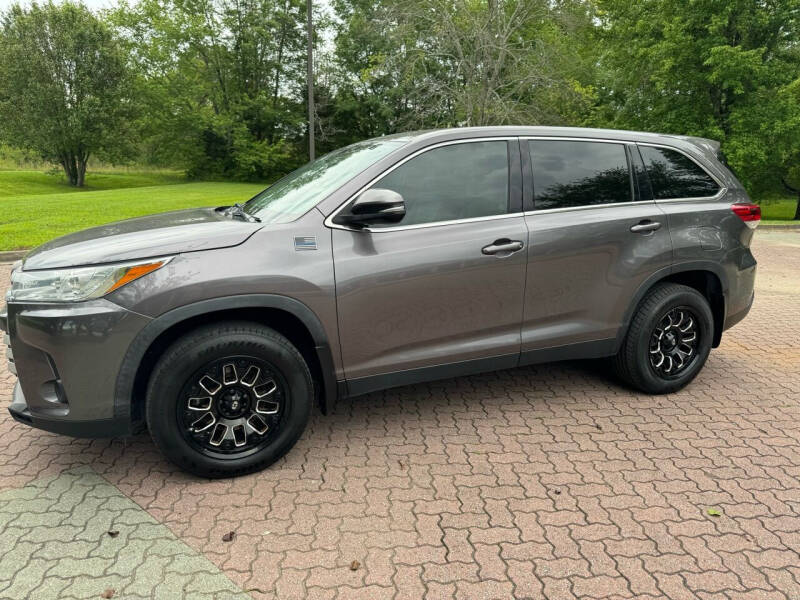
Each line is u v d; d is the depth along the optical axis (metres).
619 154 3.84
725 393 4.20
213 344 2.80
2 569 2.36
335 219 3.08
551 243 3.49
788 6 21.81
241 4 44.41
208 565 2.40
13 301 2.74
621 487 2.97
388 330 3.21
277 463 3.20
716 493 2.93
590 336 3.74
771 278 8.88
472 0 23.25
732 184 4.21
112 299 2.69
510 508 2.79
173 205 19.27
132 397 2.80
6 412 3.87
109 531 2.60
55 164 46.41
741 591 2.26
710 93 24.42
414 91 22.83
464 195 3.37
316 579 2.32
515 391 4.18
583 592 2.25
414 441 3.45
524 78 21.72
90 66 41.94
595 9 22.75
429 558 2.44
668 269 3.86
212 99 46.03
